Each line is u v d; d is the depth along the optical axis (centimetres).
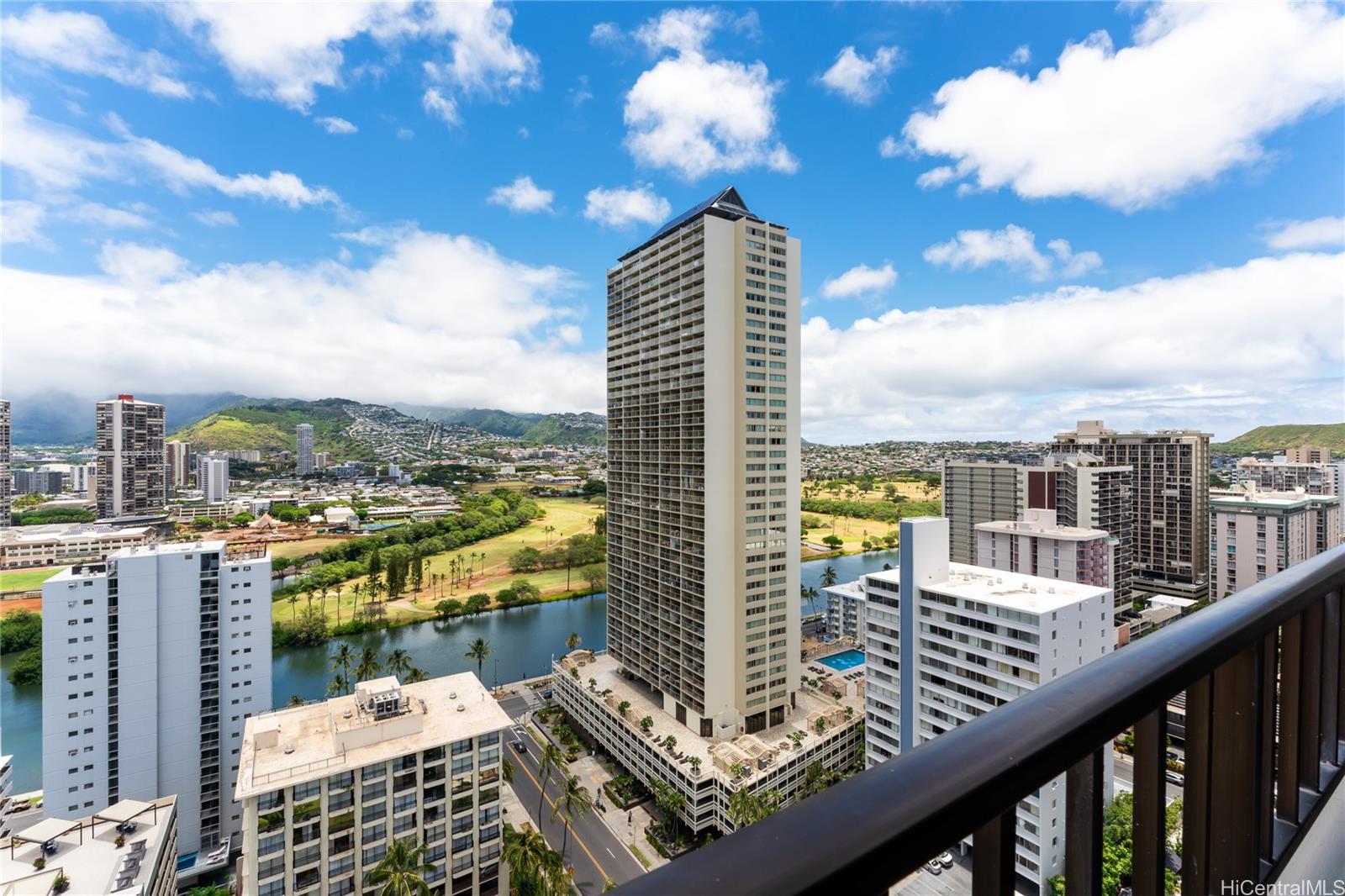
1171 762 2519
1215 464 15488
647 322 6022
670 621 5700
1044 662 3569
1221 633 310
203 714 5178
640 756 5294
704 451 5125
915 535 4181
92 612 4778
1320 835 421
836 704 5909
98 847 3622
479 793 3653
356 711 3731
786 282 5391
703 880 113
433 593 11712
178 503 17400
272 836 3120
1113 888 2398
